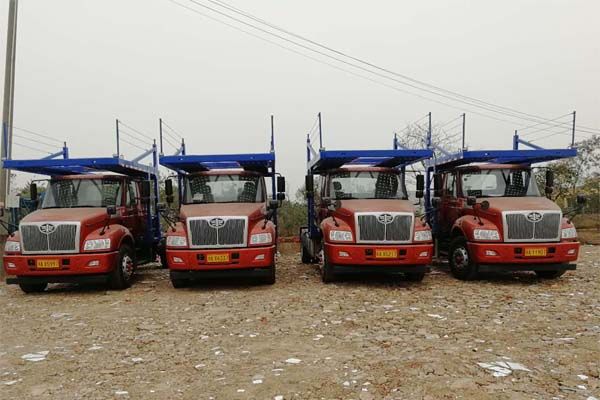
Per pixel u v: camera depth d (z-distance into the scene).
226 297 8.88
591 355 5.36
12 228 11.56
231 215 9.49
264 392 4.48
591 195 22.77
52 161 10.38
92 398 4.43
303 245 13.84
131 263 10.59
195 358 5.51
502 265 9.66
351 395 4.36
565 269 9.59
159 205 11.88
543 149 10.98
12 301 9.19
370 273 10.34
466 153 10.93
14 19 13.02
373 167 11.34
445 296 8.66
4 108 12.72
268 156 10.82
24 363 5.45
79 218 9.57
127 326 7.01
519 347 5.68
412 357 5.36
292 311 7.64
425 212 12.95
